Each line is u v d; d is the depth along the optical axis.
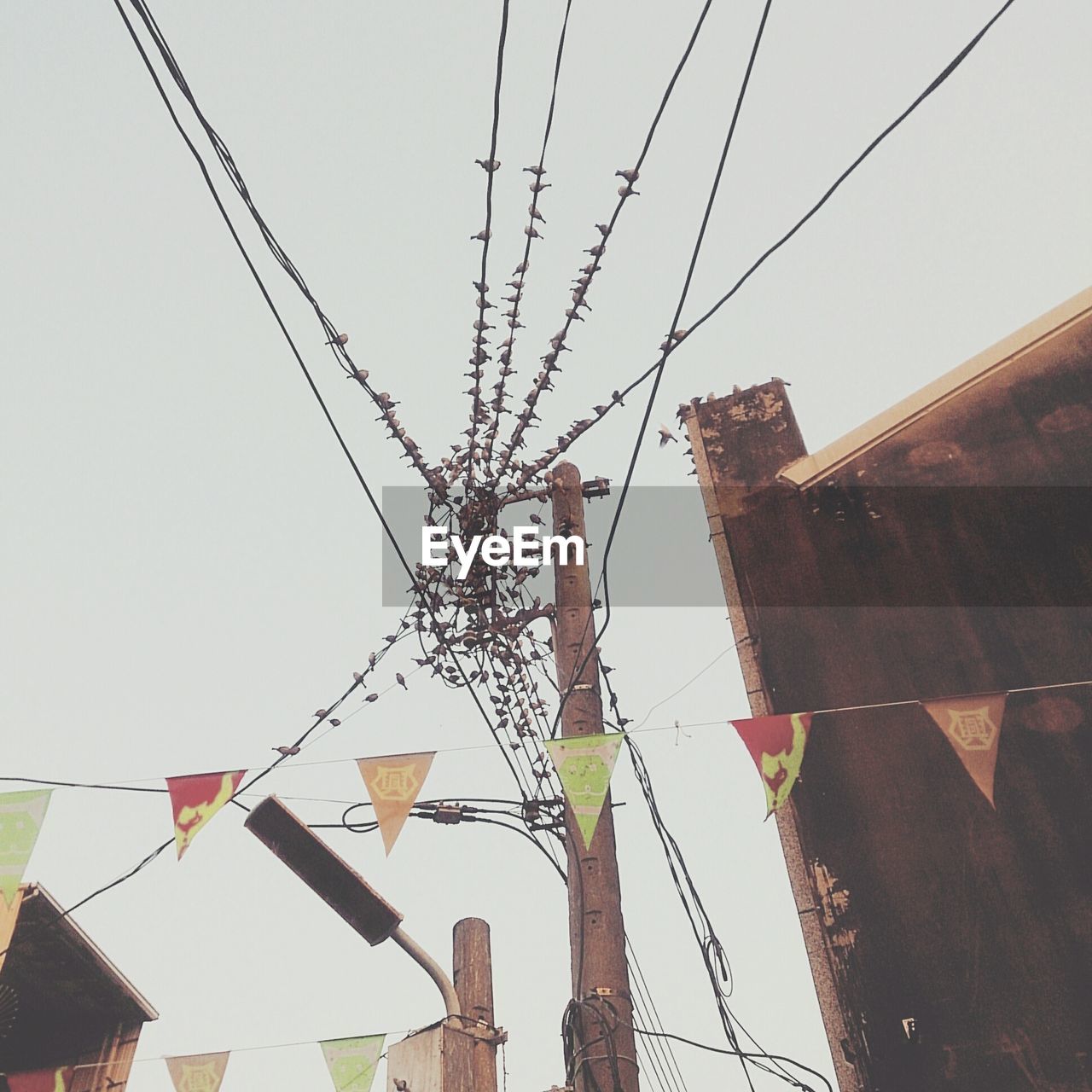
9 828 5.95
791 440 9.92
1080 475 8.83
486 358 6.84
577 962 6.03
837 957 7.26
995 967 6.95
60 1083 10.63
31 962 12.98
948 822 7.58
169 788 5.84
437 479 7.73
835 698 8.32
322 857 6.74
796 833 7.80
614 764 5.79
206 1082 7.05
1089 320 9.52
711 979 6.95
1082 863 7.18
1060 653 8.08
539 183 5.83
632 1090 5.57
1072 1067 6.49
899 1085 6.70
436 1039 6.27
